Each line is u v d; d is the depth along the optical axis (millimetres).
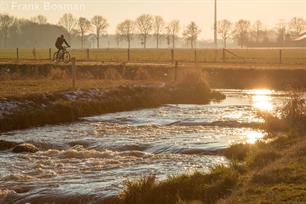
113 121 36438
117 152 25922
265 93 55594
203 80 52750
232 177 18703
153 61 83312
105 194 18266
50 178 21156
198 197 17672
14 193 18984
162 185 18438
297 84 60438
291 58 102938
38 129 33281
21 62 72750
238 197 16516
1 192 19062
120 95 44719
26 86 45719
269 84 62156
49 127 34125
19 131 32594
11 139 29484
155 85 50938
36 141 28594
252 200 16000
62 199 18219
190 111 41188
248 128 32844
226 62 81812
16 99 36656
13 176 21234
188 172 21234
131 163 23578
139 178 20172
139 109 43594
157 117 38062
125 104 43344
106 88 45500
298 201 15539
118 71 63531
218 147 26250
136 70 63156
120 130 32406
